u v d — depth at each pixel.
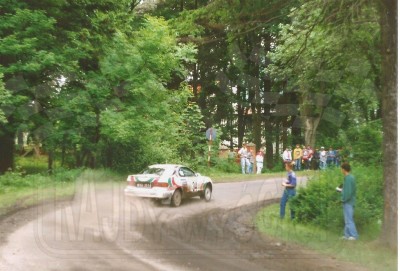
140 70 21.50
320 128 33.75
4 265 8.00
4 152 21.12
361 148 16.31
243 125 43.62
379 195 12.67
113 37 21.75
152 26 21.92
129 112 20.48
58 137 21.02
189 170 16.86
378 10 10.56
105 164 21.77
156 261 8.56
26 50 19.30
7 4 19.88
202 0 32.66
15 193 15.82
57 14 21.48
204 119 38.50
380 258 8.87
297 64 14.51
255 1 12.99
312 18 12.67
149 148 22.31
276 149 43.31
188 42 22.20
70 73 21.53
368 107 22.41
